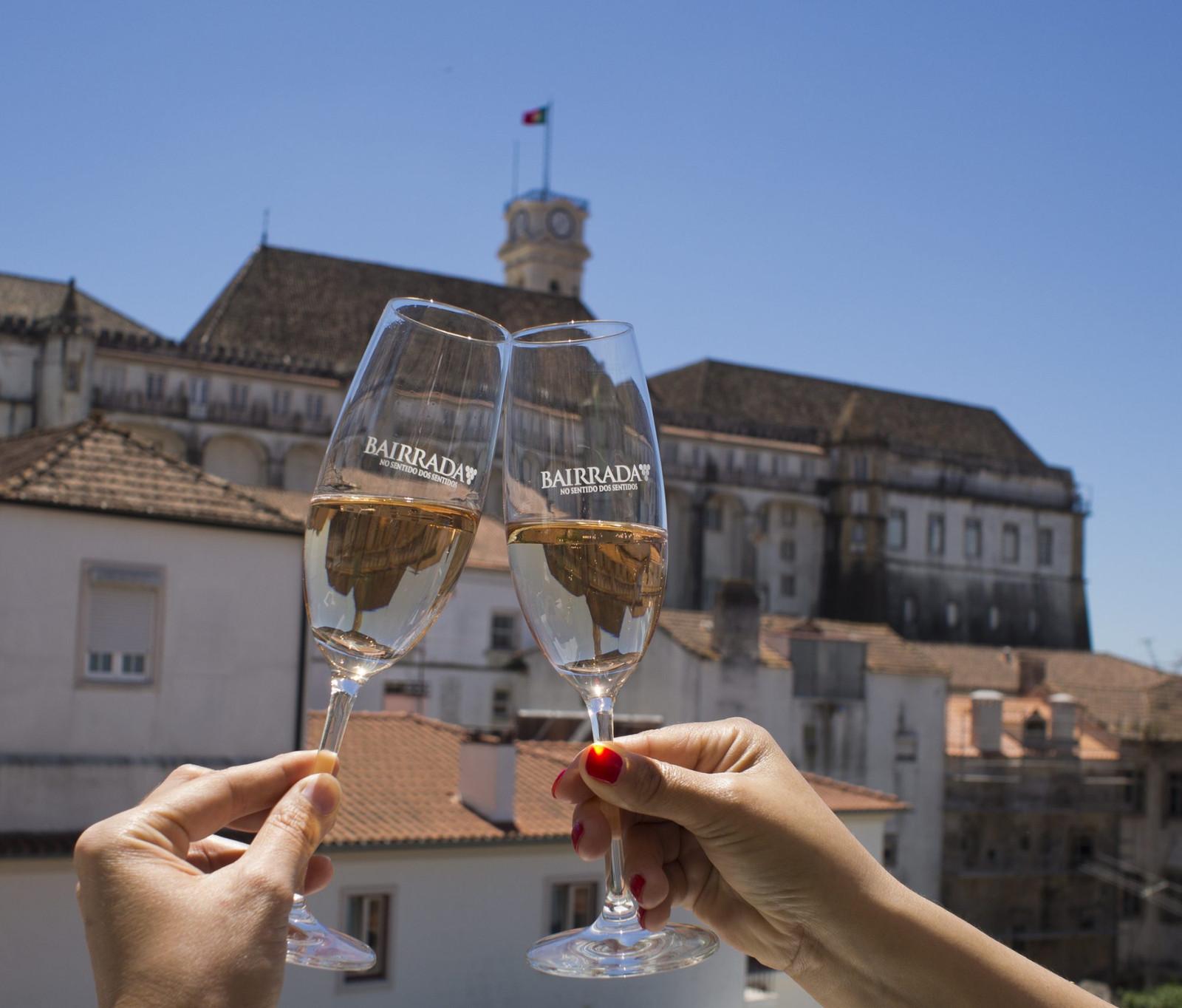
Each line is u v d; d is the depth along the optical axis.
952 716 44.38
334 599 1.63
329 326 73.31
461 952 17.12
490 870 17.53
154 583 16.41
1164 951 44.56
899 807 22.86
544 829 17.94
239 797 1.59
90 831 1.45
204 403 67.38
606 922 1.91
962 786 39.84
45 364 63.12
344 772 18.77
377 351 1.69
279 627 17.28
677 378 90.31
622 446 1.80
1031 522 91.88
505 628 44.09
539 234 101.25
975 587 88.75
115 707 16.05
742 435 82.56
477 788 18.16
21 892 14.45
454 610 43.28
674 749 1.95
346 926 16.50
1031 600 91.00
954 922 1.81
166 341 66.69
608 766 1.73
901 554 86.19
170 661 16.47
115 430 18.39
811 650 37.19
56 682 15.71
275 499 49.12
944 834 39.34
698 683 32.69
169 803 1.50
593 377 1.82
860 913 1.79
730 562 82.19
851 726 37.59
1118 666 54.56
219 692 16.73
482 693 43.19
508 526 1.83
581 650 1.79
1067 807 42.62
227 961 1.31
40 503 15.79
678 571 80.12
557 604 1.78
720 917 2.03
